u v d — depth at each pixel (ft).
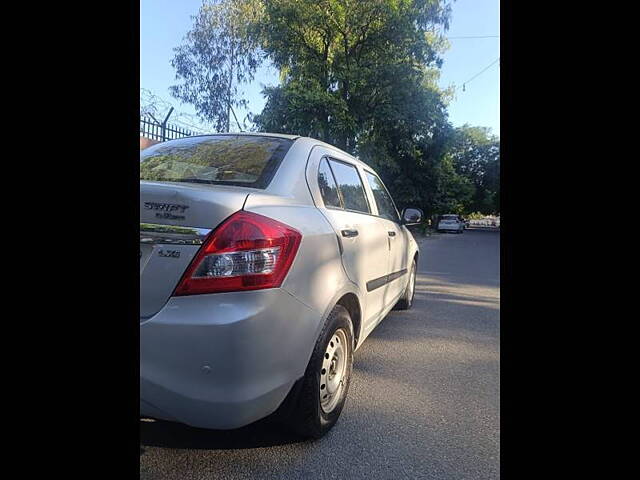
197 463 7.38
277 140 9.45
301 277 7.05
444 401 10.15
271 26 46.52
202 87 44.06
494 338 15.21
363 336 10.86
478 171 191.01
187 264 6.17
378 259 11.60
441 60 50.88
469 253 50.72
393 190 61.62
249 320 6.10
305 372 7.43
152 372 6.05
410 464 7.63
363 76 47.16
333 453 7.86
